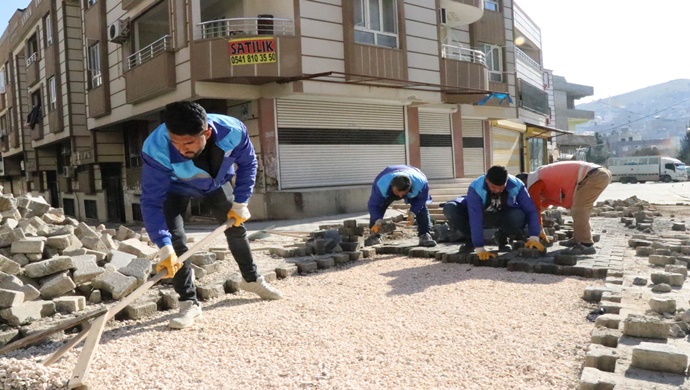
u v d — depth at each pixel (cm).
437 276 566
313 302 461
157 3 1452
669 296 412
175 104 326
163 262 359
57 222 707
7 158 3403
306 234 876
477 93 1758
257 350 337
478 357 317
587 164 645
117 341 359
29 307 392
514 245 687
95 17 1834
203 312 432
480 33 2122
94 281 459
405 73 1538
